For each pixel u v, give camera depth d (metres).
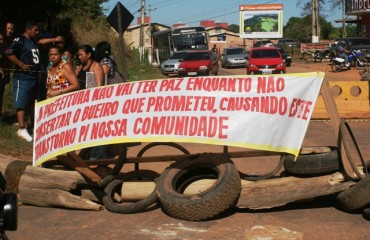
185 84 6.73
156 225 6.16
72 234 5.97
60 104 7.21
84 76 9.05
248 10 65.25
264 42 59.72
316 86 6.55
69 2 26.36
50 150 7.12
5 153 9.60
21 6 19.88
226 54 44.25
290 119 6.54
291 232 5.74
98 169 7.16
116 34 31.08
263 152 6.96
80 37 25.27
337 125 6.56
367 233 5.76
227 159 6.60
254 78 6.63
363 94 14.17
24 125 10.62
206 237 5.75
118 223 6.29
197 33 42.44
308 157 6.38
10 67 11.33
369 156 9.41
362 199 6.09
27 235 5.95
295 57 52.91
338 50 33.66
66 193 6.84
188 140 6.56
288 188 6.34
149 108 6.73
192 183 6.68
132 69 32.34
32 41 10.55
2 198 3.16
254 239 5.61
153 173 7.29
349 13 46.59
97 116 6.91
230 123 6.53
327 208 6.64
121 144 7.20
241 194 6.38
